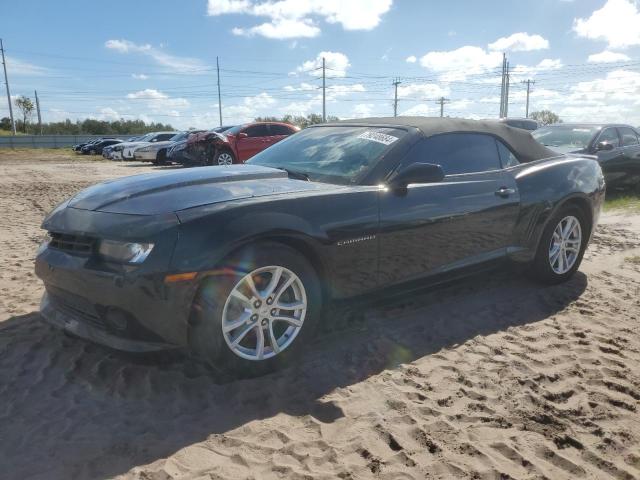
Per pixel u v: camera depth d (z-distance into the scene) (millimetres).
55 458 2324
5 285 4621
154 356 2795
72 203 3309
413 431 2559
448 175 3896
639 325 3912
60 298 3113
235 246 2803
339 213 3227
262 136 17609
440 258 3812
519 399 2869
